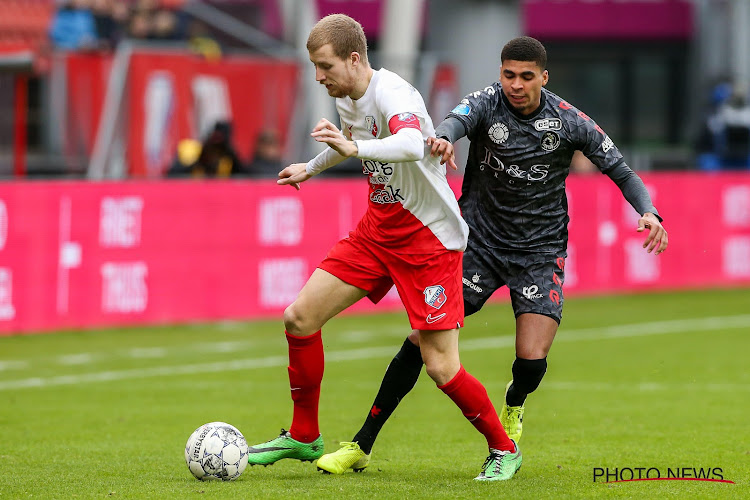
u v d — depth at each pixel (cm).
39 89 5247
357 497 1723
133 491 1781
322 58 1767
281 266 4600
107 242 4238
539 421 2602
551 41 9812
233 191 4484
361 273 1873
